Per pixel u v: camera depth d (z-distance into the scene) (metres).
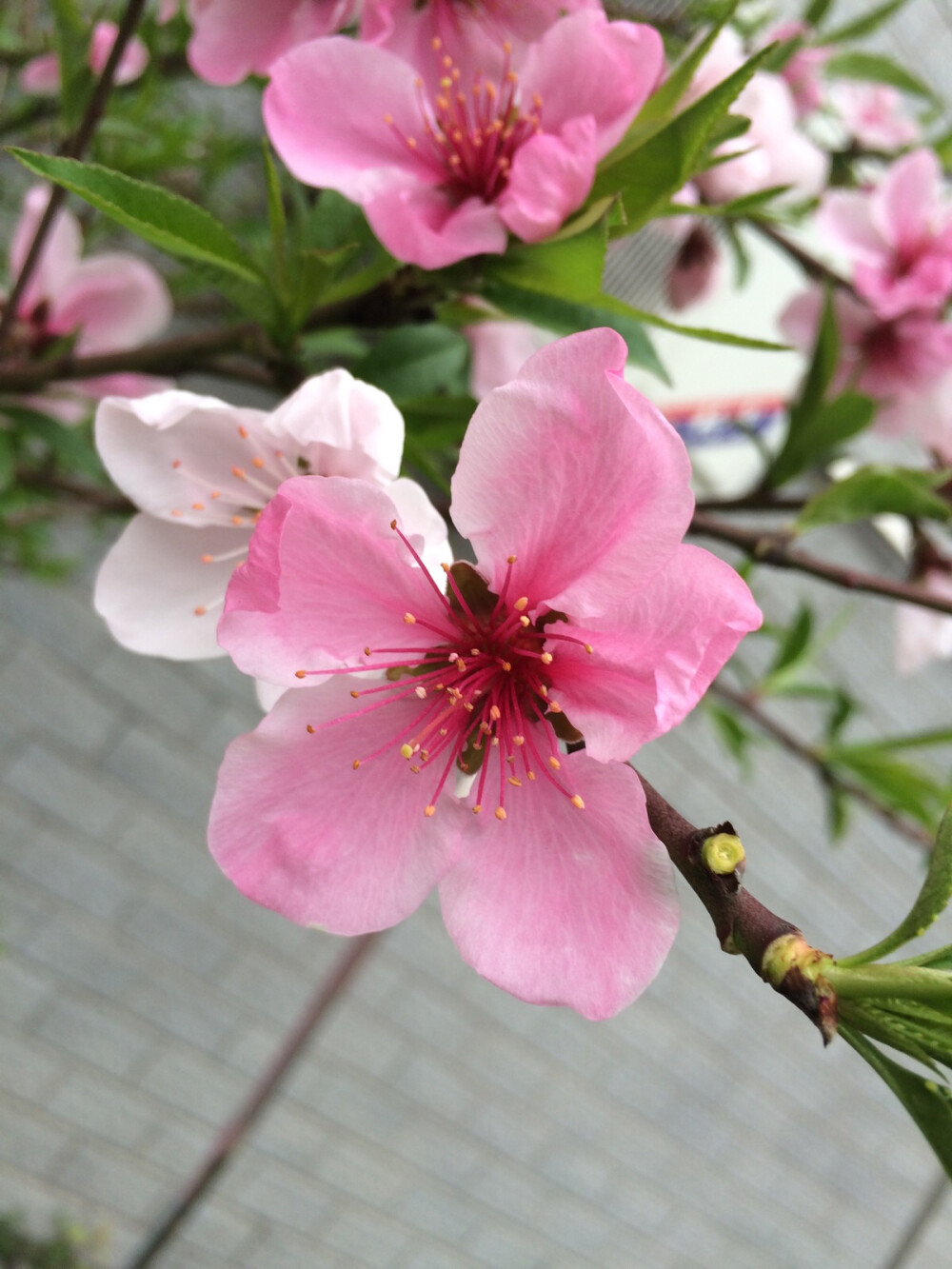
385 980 0.52
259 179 0.31
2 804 0.43
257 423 0.12
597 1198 0.62
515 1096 0.58
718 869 0.09
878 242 0.20
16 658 0.42
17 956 0.44
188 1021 0.48
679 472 0.10
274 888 0.10
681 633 0.10
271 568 0.10
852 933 0.67
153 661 0.45
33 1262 0.45
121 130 0.19
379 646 0.11
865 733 0.64
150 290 0.19
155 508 0.12
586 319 0.13
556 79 0.12
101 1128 0.48
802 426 0.17
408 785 0.11
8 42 0.23
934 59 0.46
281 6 0.14
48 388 0.18
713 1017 0.63
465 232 0.12
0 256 0.24
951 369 0.19
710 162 0.13
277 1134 0.51
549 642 0.11
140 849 0.46
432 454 0.14
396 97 0.13
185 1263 0.50
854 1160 0.72
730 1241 0.68
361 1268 0.55
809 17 0.21
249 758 0.11
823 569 0.16
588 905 0.10
